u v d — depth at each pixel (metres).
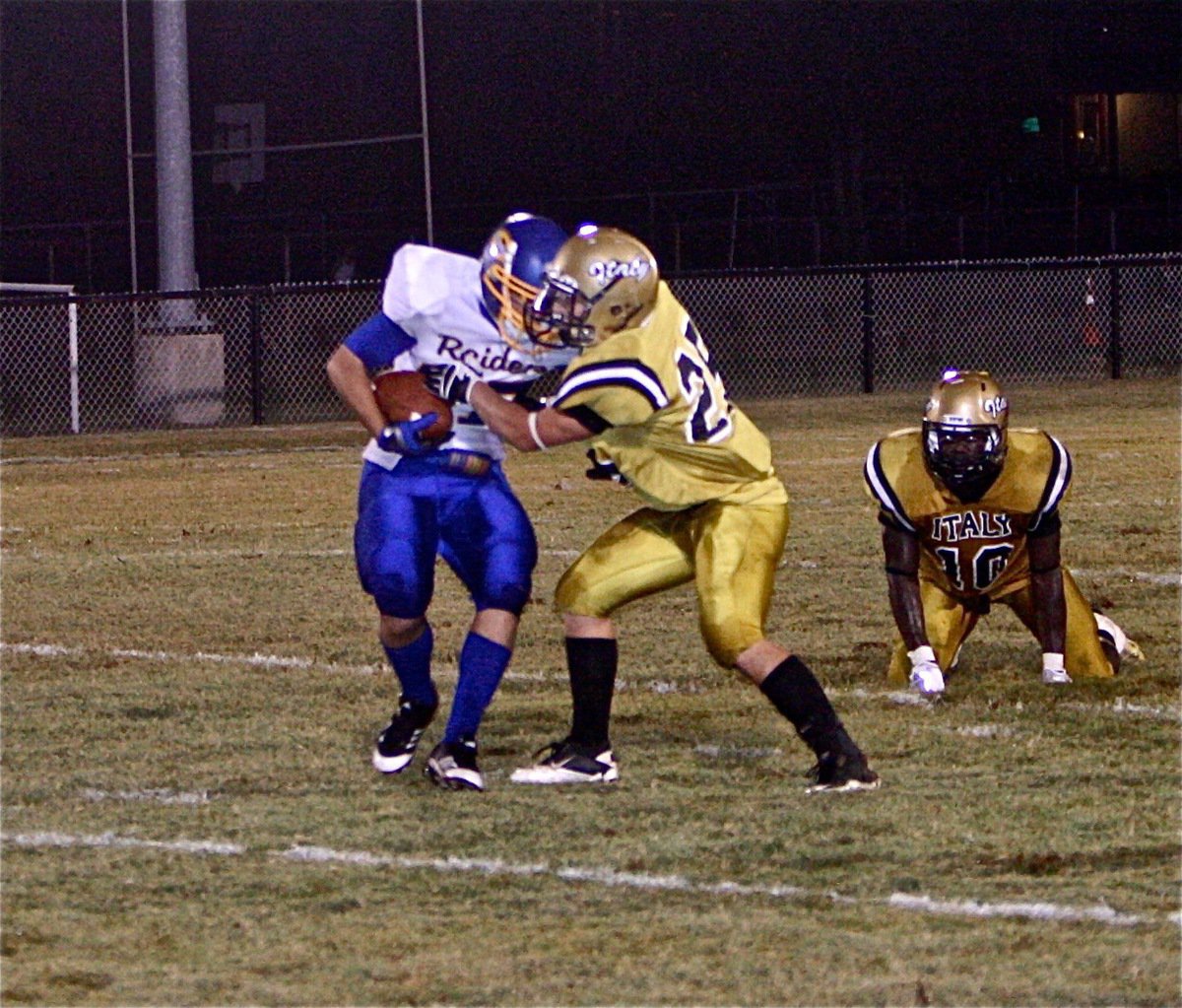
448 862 14.46
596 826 15.44
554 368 16.52
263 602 28.11
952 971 11.91
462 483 16.86
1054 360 72.00
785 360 71.44
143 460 52.28
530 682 21.81
